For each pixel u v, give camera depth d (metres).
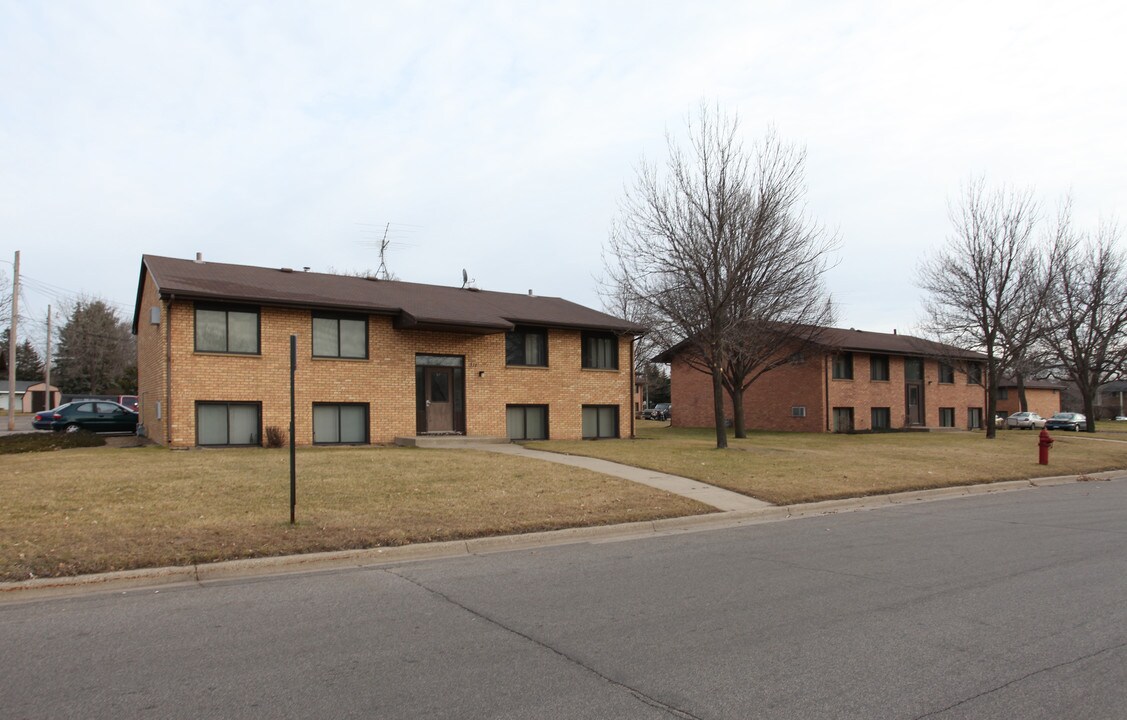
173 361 19.27
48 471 13.42
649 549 9.42
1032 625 6.09
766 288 21.28
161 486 11.81
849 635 5.82
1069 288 36.75
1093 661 5.25
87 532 8.70
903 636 5.80
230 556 8.16
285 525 9.46
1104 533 10.60
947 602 6.80
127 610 6.52
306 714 4.33
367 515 10.23
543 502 11.69
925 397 43.31
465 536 9.56
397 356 22.44
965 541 9.94
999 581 7.62
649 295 21.66
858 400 39.69
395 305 22.20
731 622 6.18
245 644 5.60
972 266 31.47
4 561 7.51
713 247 18.66
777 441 27.14
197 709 4.40
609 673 5.01
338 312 21.59
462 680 4.88
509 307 26.12
